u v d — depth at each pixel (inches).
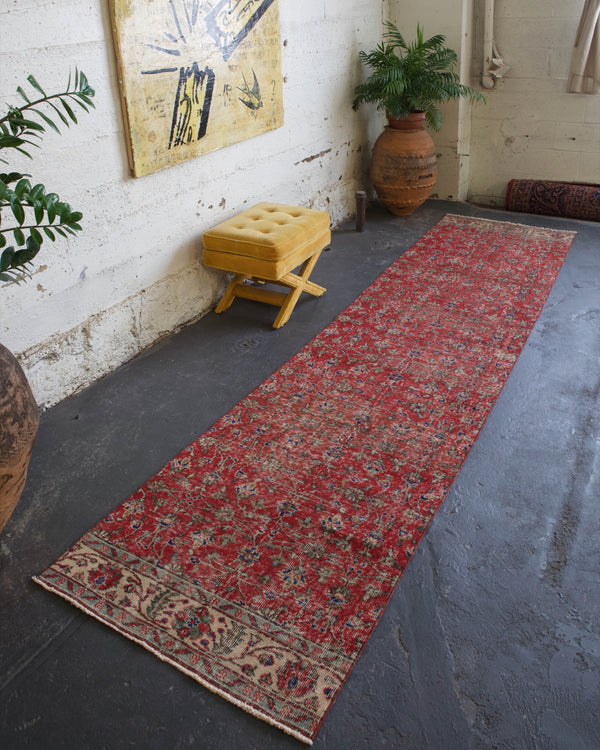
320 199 171.0
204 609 70.6
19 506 85.4
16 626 69.4
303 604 70.9
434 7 176.9
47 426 100.8
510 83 184.7
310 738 58.4
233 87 126.7
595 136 179.8
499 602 70.9
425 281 144.8
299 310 135.1
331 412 102.5
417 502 84.4
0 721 60.4
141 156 108.7
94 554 77.7
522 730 58.7
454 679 63.2
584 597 71.1
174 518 82.7
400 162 172.9
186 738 59.0
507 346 118.6
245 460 92.5
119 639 67.9
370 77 170.9
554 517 81.7
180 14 110.2
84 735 59.3
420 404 103.7
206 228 131.3
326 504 84.3
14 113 67.3
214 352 120.7
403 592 72.3
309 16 147.6
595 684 62.3
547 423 98.3
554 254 155.1
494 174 198.8
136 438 97.8
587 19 162.2
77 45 95.0
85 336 108.3
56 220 97.3
